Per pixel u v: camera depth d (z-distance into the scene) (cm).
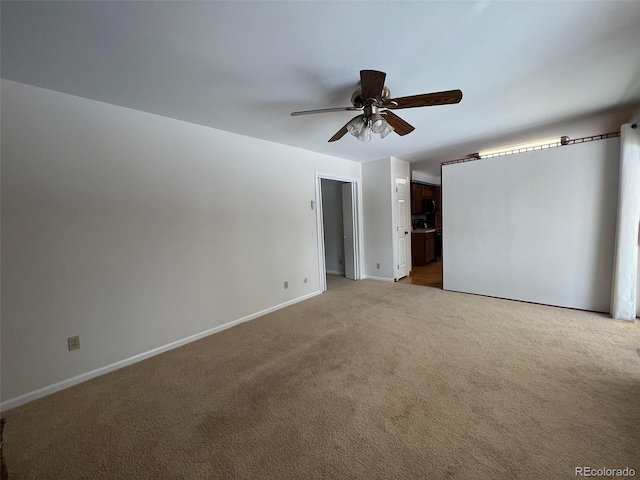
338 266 571
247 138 324
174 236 263
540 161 329
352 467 129
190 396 187
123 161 231
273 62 175
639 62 189
